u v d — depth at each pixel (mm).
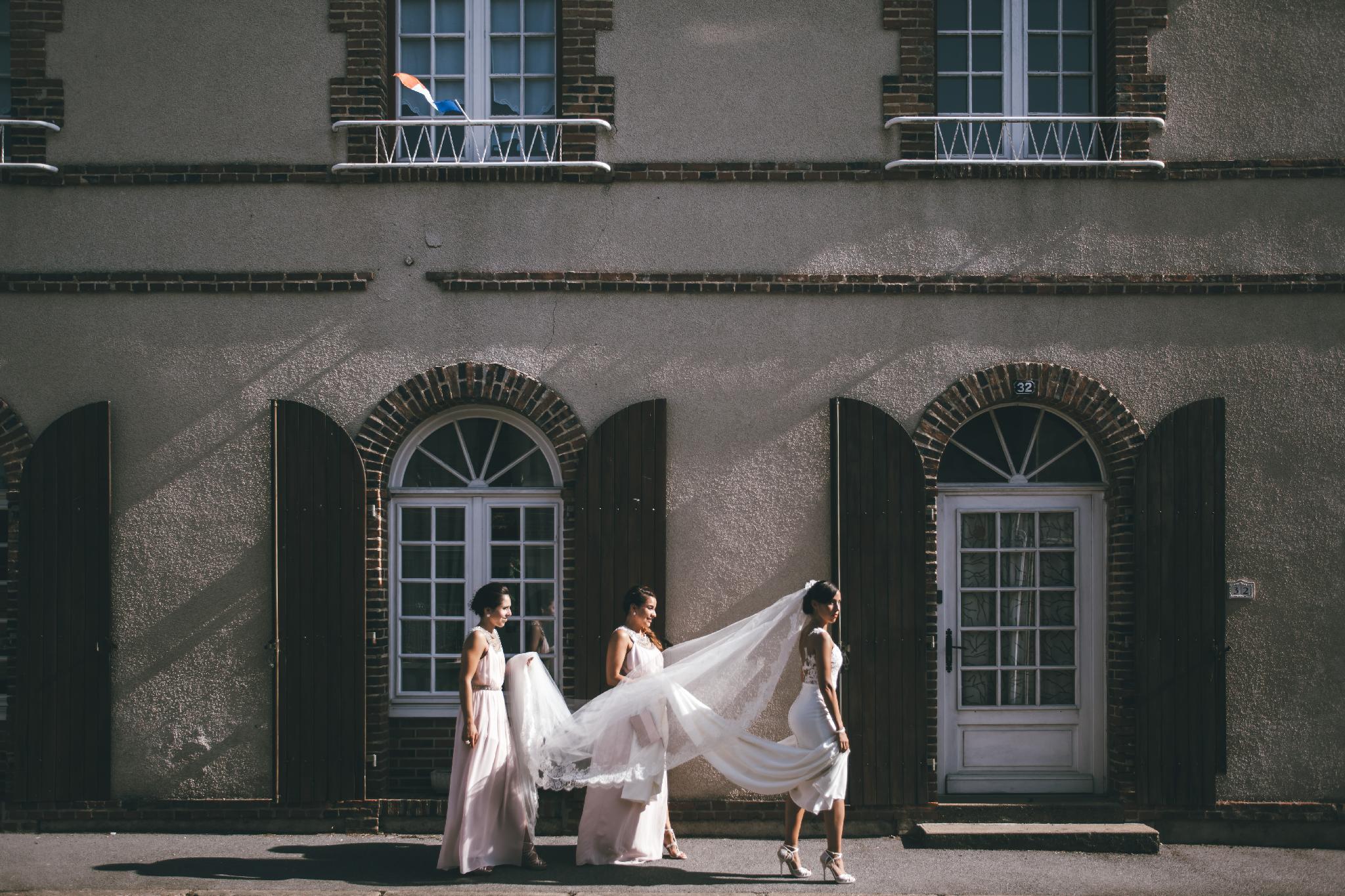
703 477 7855
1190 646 7680
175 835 7574
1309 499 7809
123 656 7805
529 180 7941
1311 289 7809
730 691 7012
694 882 6555
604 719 6719
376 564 7836
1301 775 7711
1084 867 6984
